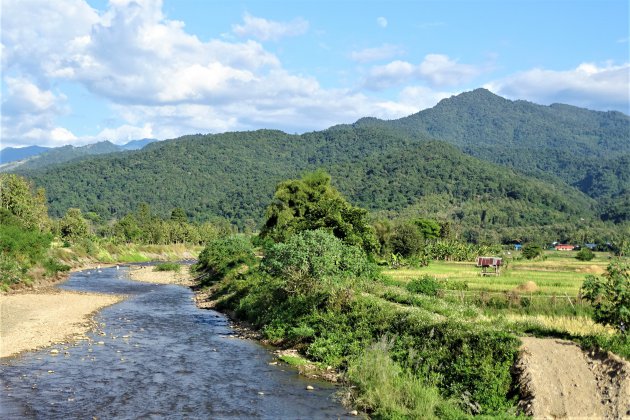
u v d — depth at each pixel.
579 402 15.96
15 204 86.19
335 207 53.81
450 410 17.20
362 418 17.72
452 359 19.88
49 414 16.97
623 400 15.32
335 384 21.72
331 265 33.38
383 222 99.94
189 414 17.58
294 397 19.84
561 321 27.14
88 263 95.69
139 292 54.81
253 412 18.02
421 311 26.17
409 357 21.06
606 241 175.50
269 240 69.50
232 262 60.84
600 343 18.42
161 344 28.62
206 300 48.66
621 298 18.95
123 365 23.75
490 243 170.25
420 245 98.50
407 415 17.48
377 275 42.28
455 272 72.31
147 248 130.00
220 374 22.83
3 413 16.86
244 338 31.02
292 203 72.75
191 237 159.12
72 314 37.19
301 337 27.81
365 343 23.92
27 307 38.88
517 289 48.25
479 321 26.34
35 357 24.44
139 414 17.38
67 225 107.06
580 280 58.94
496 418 15.92
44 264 61.78
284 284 34.25
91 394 19.31
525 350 18.53
